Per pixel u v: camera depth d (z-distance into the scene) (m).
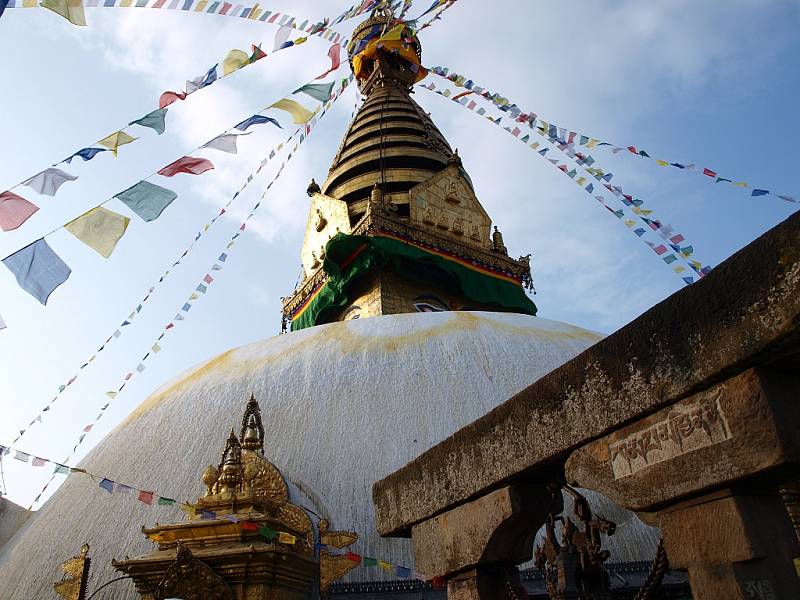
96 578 10.45
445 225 27.16
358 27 30.34
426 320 15.45
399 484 6.05
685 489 3.29
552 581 5.60
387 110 32.25
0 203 6.17
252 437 10.80
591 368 3.97
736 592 3.04
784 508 3.23
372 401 12.54
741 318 3.04
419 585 9.95
